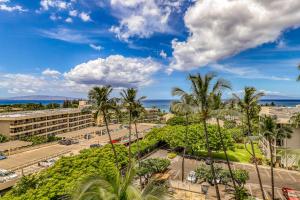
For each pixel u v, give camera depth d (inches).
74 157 1343.5
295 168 1998.0
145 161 1740.9
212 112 1117.7
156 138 2728.8
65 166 1210.0
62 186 994.7
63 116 3998.5
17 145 2512.3
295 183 1715.1
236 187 1371.8
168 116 5447.8
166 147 2925.7
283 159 2073.1
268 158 2269.9
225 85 1103.6
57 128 3838.6
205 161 2282.2
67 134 3395.7
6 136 2994.6
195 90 1125.1
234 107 1471.5
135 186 400.8
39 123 3447.3
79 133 3494.1
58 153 2477.9
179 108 1173.7
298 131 1955.0
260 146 2827.3
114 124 4830.2
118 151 1680.6
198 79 1109.7
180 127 2642.7
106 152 1592.0
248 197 1332.4
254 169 2053.4
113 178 402.6
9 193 1025.5
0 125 3031.5
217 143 2247.8
